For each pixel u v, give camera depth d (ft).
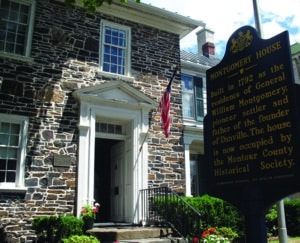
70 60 36.22
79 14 38.04
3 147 31.48
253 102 13.55
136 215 35.24
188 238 28.22
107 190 40.96
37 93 33.60
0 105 31.68
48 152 32.71
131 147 37.52
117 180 39.37
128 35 40.86
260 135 13.00
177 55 43.73
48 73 34.65
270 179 12.34
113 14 40.34
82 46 37.35
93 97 35.68
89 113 35.42
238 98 14.30
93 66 37.52
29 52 34.30
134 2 39.45
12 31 34.94
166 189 32.24
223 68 15.40
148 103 38.91
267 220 37.88
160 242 27.14
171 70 42.75
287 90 12.17
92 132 35.09
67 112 34.63
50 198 31.73
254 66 13.75
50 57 35.19
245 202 13.24
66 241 24.09
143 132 37.91
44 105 33.65
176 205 30.86
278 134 12.28
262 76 13.33
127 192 36.86
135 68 40.24
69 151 33.71
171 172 38.96
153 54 41.93
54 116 33.86
